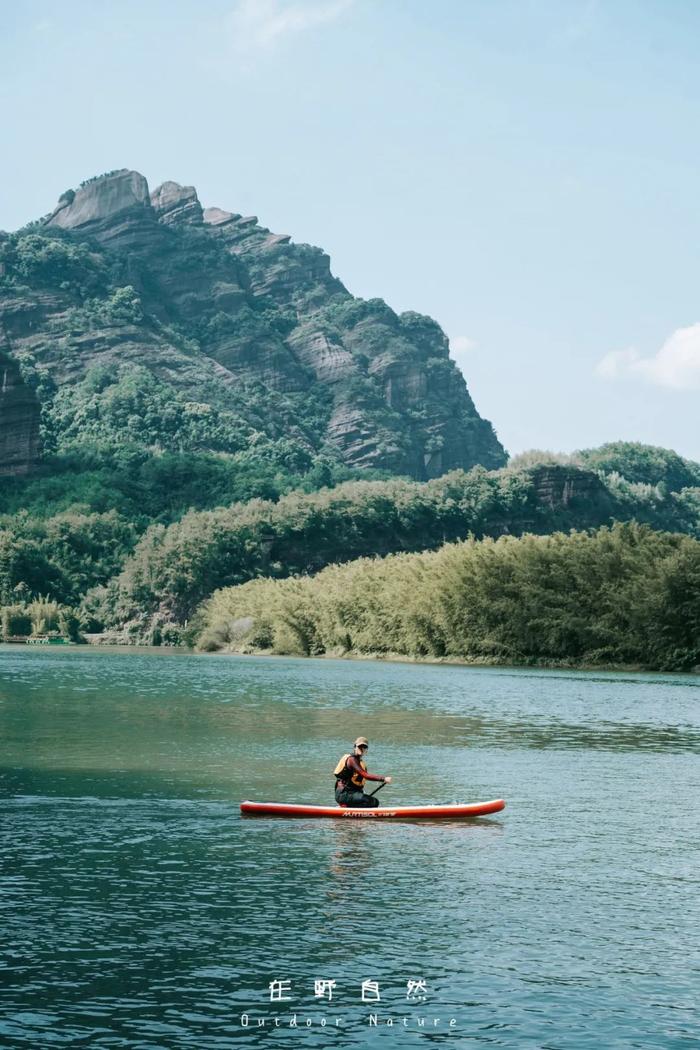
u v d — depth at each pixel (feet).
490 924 69.05
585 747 157.79
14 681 303.27
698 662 373.40
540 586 412.98
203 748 150.92
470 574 431.84
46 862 83.30
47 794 112.47
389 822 100.48
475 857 86.58
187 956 62.59
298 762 137.59
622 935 67.15
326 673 360.28
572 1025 54.13
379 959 62.59
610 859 86.33
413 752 150.10
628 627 387.14
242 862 84.28
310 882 78.54
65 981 58.65
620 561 400.06
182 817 101.40
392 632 481.46
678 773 132.16
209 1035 52.65
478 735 172.04
